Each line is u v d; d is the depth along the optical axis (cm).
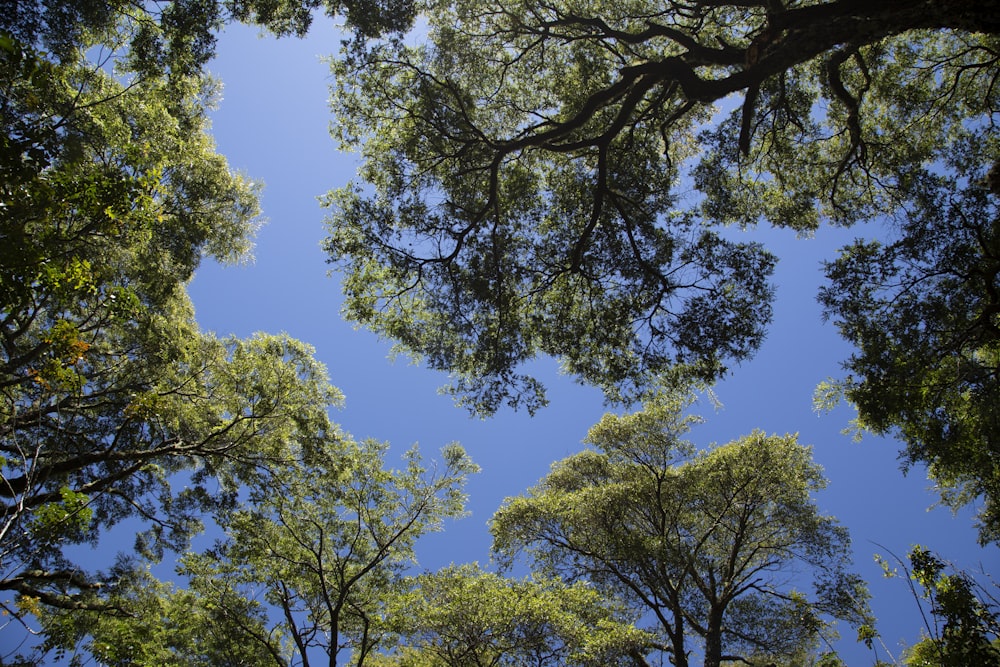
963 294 1204
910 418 1241
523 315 1441
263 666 1519
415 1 1196
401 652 1573
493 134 1489
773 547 1877
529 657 1483
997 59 1404
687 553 1788
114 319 867
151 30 1089
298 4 1139
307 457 1518
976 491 1298
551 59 1486
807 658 1755
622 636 1493
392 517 1633
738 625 1809
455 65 1360
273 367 1514
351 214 1344
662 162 1501
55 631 725
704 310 1266
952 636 602
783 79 1446
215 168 1462
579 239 1362
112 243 1007
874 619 1648
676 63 1109
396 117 1370
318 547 1572
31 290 652
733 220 1560
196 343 1489
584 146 1216
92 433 1414
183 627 1484
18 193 652
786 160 1633
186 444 1462
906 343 1210
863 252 1245
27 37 992
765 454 1834
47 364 699
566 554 1877
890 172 1583
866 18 891
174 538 1570
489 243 1388
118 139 1140
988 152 1455
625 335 1382
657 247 1348
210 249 1536
